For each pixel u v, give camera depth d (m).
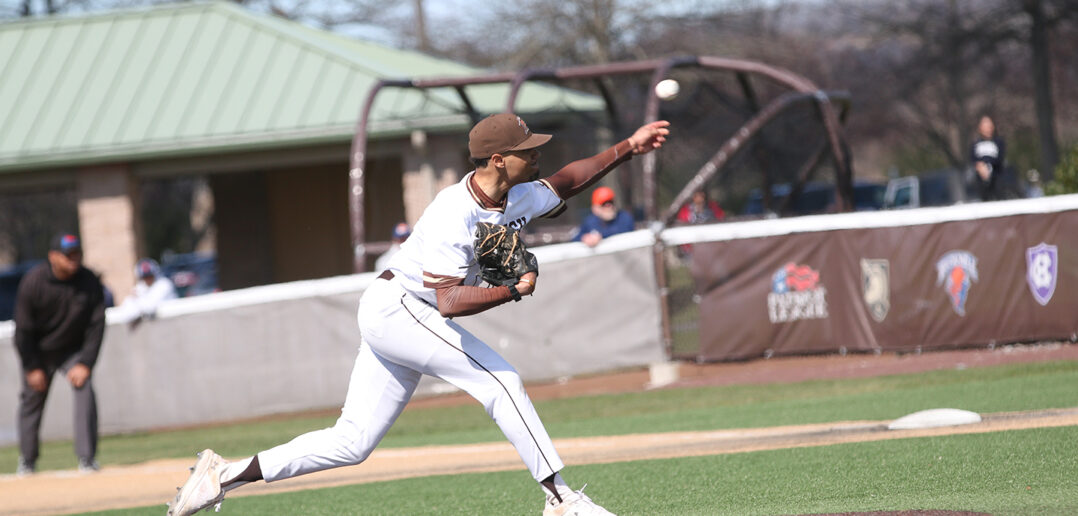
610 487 20.66
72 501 26.45
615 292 40.84
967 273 37.28
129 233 69.69
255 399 42.94
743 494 18.30
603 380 40.94
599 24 113.88
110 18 78.69
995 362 34.78
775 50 123.19
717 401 34.66
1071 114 155.38
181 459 34.34
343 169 80.94
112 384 43.97
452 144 67.31
